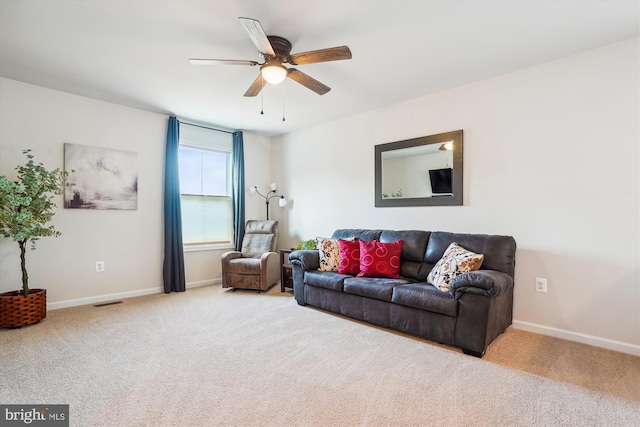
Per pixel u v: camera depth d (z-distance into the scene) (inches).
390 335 107.7
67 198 138.2
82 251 142.8
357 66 111.5
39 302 117.6
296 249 170.1
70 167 138.7
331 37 92.8
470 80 123.3
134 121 158.2
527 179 113.0
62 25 87.0
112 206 151.1
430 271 120.6
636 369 84.1
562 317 105.7
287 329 113.0
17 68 114.3
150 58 106.0
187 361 87.8
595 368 84.7
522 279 113.9
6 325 110.6
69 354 91.7
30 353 92.0
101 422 61.8
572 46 98.4
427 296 100.0
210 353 93.0
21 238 111.2
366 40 94.4
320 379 78.7
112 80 124.2
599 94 99.4
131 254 157.8
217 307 140.0
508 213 117.2
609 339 97.7
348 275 130.3
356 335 107.7
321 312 133.5
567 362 88.1
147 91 135.3
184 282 170.9
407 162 144.9
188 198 182.1
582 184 102.4
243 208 199.6
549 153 108.5
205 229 189.0
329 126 180.4
